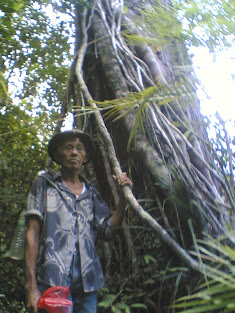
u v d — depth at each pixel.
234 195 2.28
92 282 2.12
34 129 3.68
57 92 4.14
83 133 2.41
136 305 2.23
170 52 2.86
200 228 2.19
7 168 3.51
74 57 3.01
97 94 2.98
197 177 2.29
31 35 3.93
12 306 3.57
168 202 2.38
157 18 2.44
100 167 2.94
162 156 2.39
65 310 1.95
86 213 2.25
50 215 2.16
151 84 2.63
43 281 2.03
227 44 2.01
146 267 2.46
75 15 3.23
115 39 2.84
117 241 2.73
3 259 3.39
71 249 2.12
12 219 3.38
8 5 2.54
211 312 1.76
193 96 2.07
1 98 3.38
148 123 2.44
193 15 2.06
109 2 3.08
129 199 2.15
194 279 2.13
